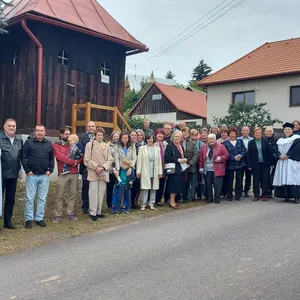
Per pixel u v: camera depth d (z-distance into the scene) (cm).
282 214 783
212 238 632
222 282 454
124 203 849
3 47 1319
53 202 896
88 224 747
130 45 1371
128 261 536
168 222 750
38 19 1149
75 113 1175
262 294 418
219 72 2356
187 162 924
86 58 1318
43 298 426
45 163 736
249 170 985
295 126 960
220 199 969
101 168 769
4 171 697
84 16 1342
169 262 526
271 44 2391
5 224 720
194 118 3381
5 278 486
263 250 564
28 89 1215
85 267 518
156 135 909
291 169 901
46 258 559
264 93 2130
